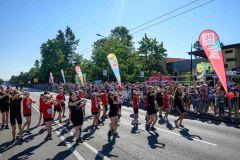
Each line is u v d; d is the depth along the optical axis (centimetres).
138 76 5222
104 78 5053
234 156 784
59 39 9481
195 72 2434
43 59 8994
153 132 1148
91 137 1060
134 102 1394
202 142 958
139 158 762
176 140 992
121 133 1131
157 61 5684
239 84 1606
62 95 1691
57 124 1405
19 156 805
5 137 1088
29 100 1196
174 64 5884
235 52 3212
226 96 1591
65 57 9112
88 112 1923
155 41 5688
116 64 2012
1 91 1323
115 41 5388
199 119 1528
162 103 1521
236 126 1295
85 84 3578
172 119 1517
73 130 1227
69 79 8044
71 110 956
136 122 1391
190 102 1803
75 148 886
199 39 1519
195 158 761
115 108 1068
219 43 1475
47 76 8938
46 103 1059
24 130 1247
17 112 1003
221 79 1478
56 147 907
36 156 801
